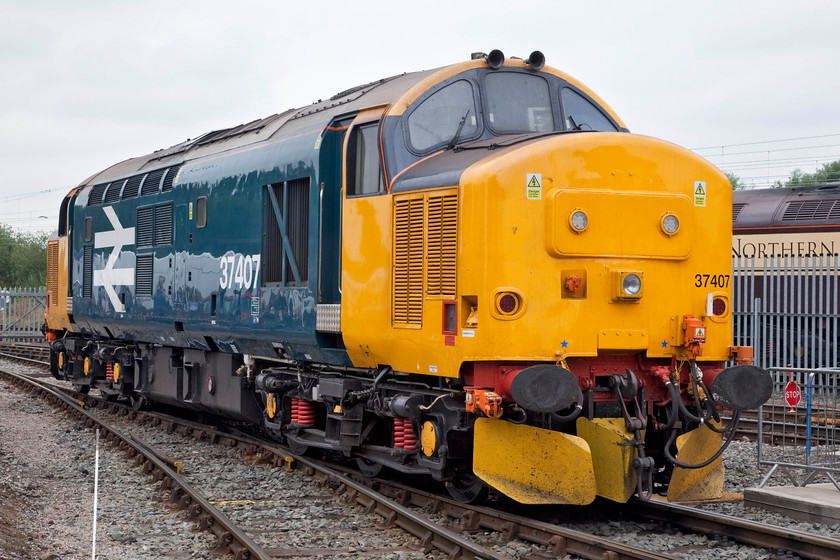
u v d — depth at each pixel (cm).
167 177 1429
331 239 985
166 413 1648
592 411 813
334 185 988
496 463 794
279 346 1082
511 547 739
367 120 927
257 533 807
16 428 1470
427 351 834
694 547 748
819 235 1970
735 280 2064
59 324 1967
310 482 1020
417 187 850
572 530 736
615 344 809
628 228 818
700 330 826
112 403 1738
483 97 930
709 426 828
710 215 858
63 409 1698
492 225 780
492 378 784
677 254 836
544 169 796
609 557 673
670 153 843
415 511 870
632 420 804
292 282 1050
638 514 845
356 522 841
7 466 1128
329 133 987
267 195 1107
